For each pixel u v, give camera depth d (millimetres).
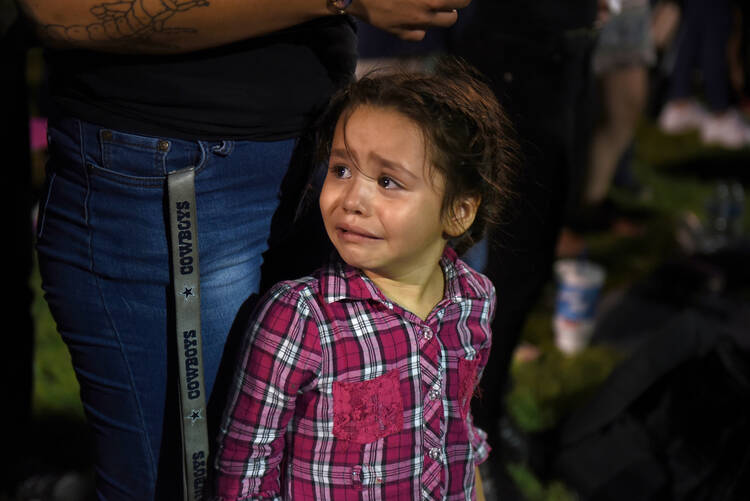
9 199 1763
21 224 1812
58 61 1218
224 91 1215
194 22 1122
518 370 3064
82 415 2555
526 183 2016
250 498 1241
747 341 2240
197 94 1197
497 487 2258
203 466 1357
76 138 1210
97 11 1098
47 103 1296
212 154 1234
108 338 1307
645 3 3668
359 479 1241
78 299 1294
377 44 2430
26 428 2006
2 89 1665
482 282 1410
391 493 1262
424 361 1262
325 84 1353
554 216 2133
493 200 1327
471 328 1356
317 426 1228
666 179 5652
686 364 2271
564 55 1991
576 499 2389
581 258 3578
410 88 1158
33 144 3410
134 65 1174
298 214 1424
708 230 4367
